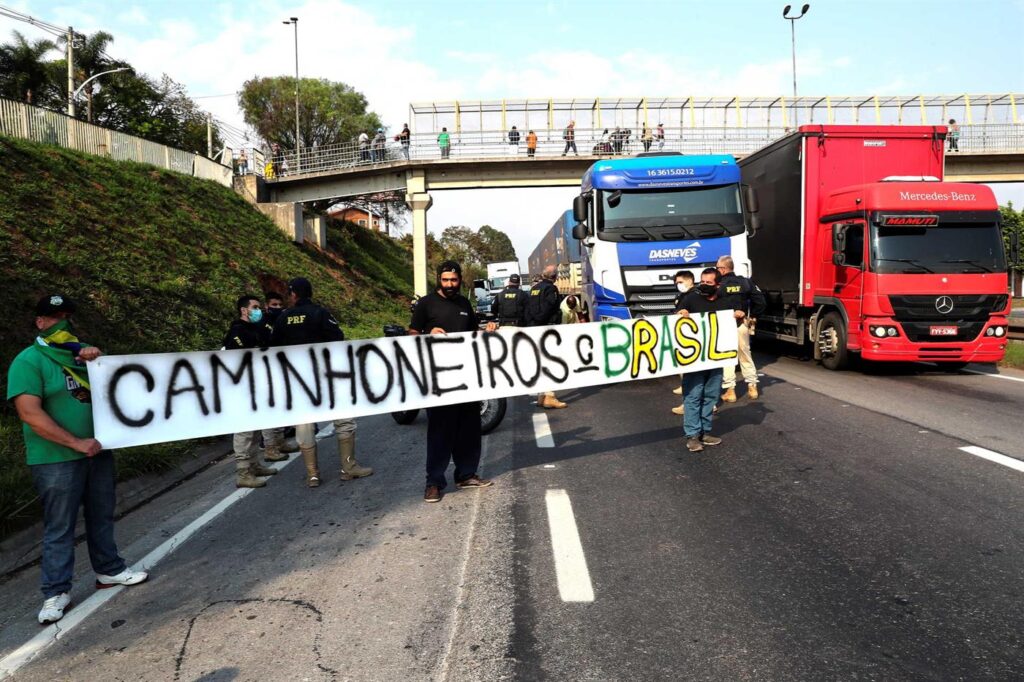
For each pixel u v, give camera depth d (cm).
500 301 1005
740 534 436
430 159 3500
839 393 954
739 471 581
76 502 378
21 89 3553
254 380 510
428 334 573
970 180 3450
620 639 311
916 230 1057
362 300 2838
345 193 3709
